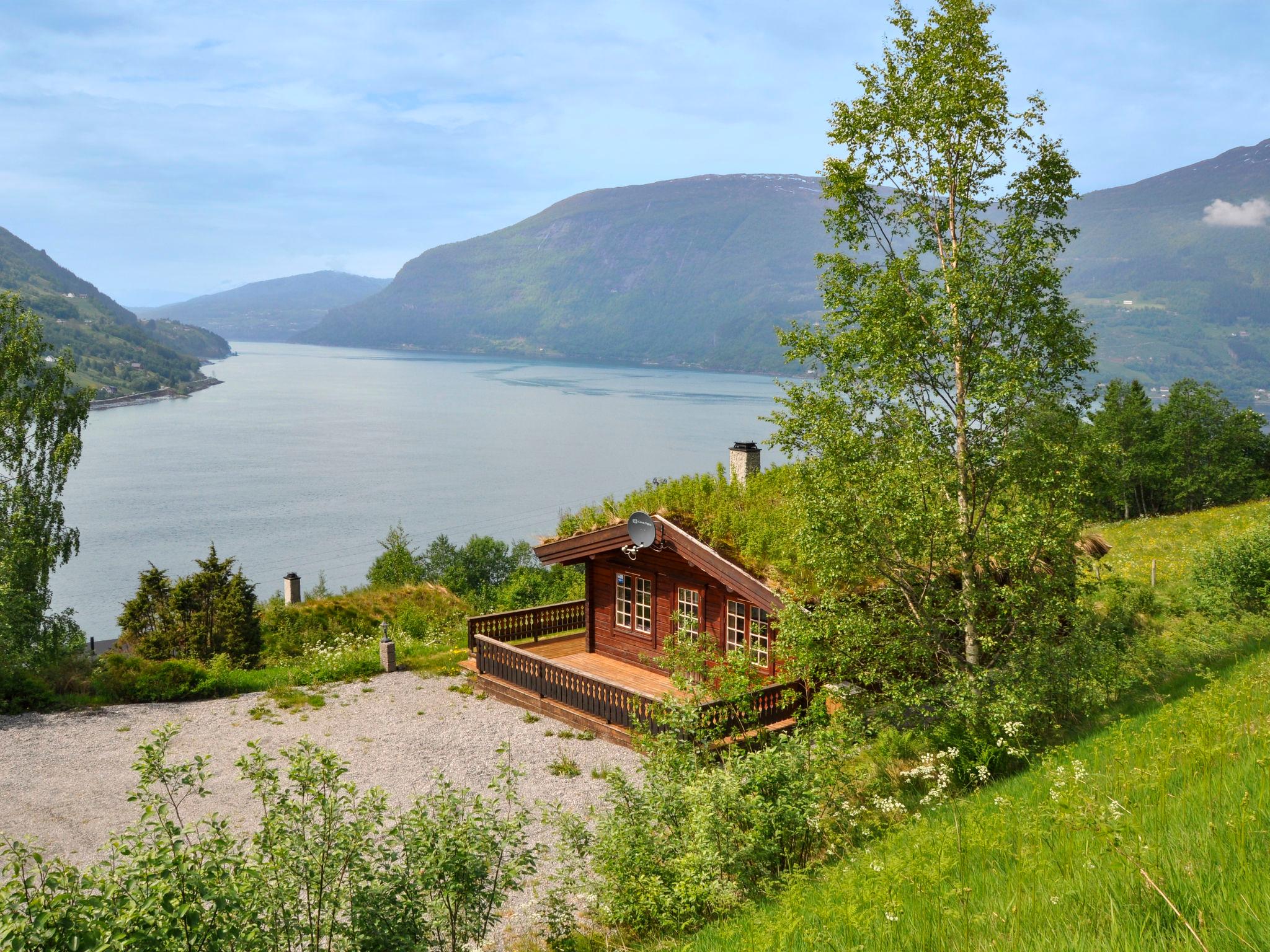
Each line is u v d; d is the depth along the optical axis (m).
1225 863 4.23
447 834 7.98
